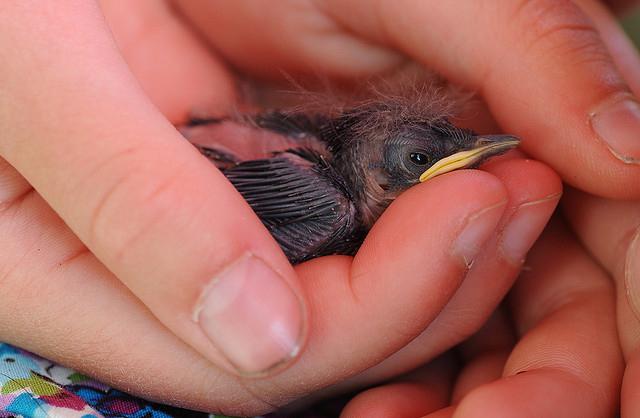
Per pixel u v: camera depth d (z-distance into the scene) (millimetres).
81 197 169
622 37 233
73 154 169
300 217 194
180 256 167
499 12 202
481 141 199
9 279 185
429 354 199
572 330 194
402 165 200
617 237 201
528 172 192
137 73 239
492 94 207
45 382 183
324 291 182
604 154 192
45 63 171
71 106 170
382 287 180
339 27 229
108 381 189
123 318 184
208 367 184
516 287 214
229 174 196
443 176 184
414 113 203
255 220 173
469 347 216
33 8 172
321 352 182
